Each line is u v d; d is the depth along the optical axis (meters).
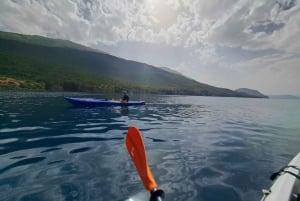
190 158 5.76
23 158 5.33
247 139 8.62
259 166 5.34
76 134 8.13
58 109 15.97
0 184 3.90
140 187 3.88
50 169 4.65
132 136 2.53
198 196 3.71
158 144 7.19
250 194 3.85
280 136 9.51
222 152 6.48
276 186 2.56
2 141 6.91
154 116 14.58
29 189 3.74
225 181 4.35
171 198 3.62
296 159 3.68
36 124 9.88
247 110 25.98
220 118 15.72
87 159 5.35
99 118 12.43
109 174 4.44
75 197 3.50
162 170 4.83
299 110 28.34
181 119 13.78
